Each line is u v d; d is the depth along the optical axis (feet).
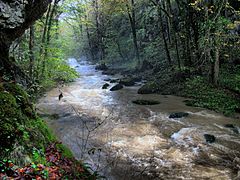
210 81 54.34
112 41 123.24
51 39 56.24
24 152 14.55
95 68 120.16
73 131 33.12
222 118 38.60
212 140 29.58
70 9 56.80
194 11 59.72
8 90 18.66
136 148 27.91
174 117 38.99
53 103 48.49
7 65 23.50
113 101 51.29
